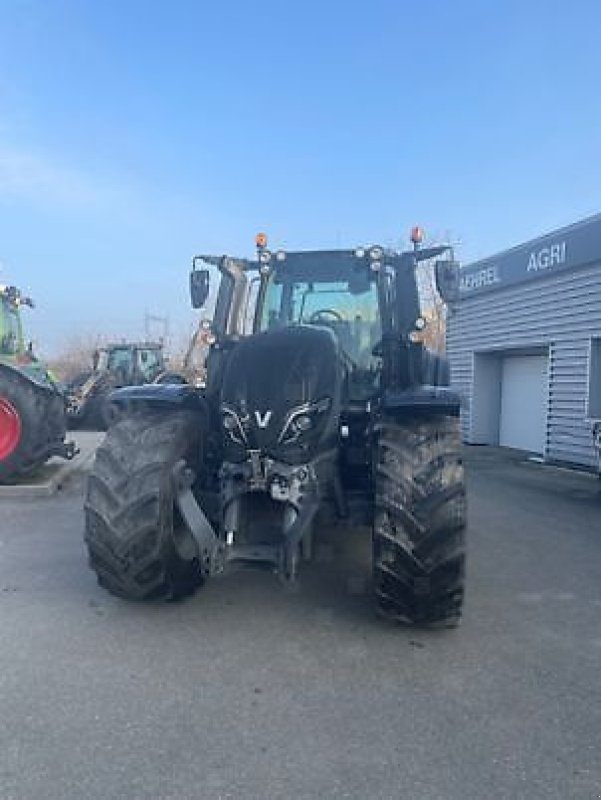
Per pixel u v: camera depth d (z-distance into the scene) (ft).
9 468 25.09
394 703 10.02
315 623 12.99
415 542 11.73
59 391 28.99
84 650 11.62
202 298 16.66
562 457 38.24
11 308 32.30
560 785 8.11
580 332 36.94
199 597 14.24
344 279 16.98
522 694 10.38
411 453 12.36
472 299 49.44
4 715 9.48
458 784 8.09
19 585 14.90
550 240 39.22
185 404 14.02
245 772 8.26
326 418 12.65
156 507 12.39
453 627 12.82
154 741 8.89
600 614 13.97
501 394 48.44
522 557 18.33
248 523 12.17
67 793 7.80
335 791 7.93
